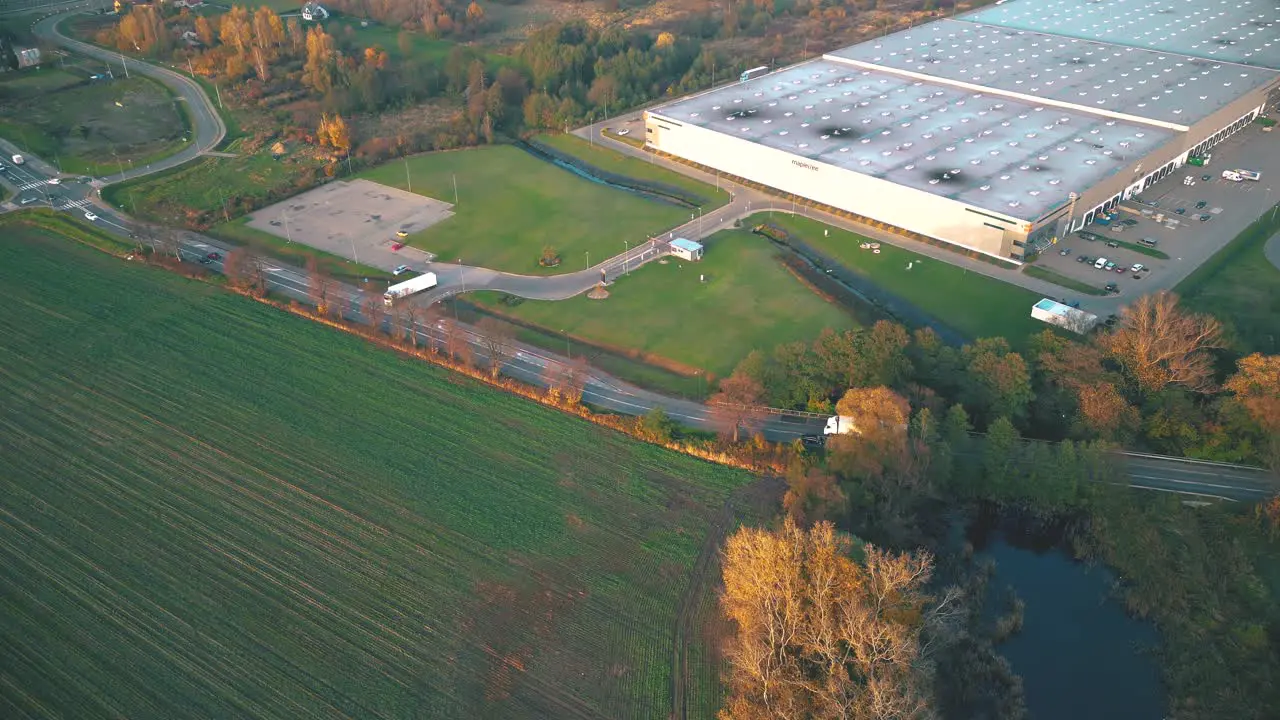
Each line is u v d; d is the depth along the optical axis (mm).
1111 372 135750
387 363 157250
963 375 137500
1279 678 97688
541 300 178125
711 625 106000
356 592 111500
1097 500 122125
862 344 140125
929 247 192500
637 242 199875
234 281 180875
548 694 98312
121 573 114812
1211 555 113375
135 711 97125
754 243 197250
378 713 96375
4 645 105125
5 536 121062
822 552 91500
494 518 122625
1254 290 168875
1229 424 127625
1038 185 192250
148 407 146625
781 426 138750
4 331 167500
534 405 145750
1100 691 101688
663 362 157000
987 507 126938
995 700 99688
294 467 132750
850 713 84500
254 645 104625
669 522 121188
